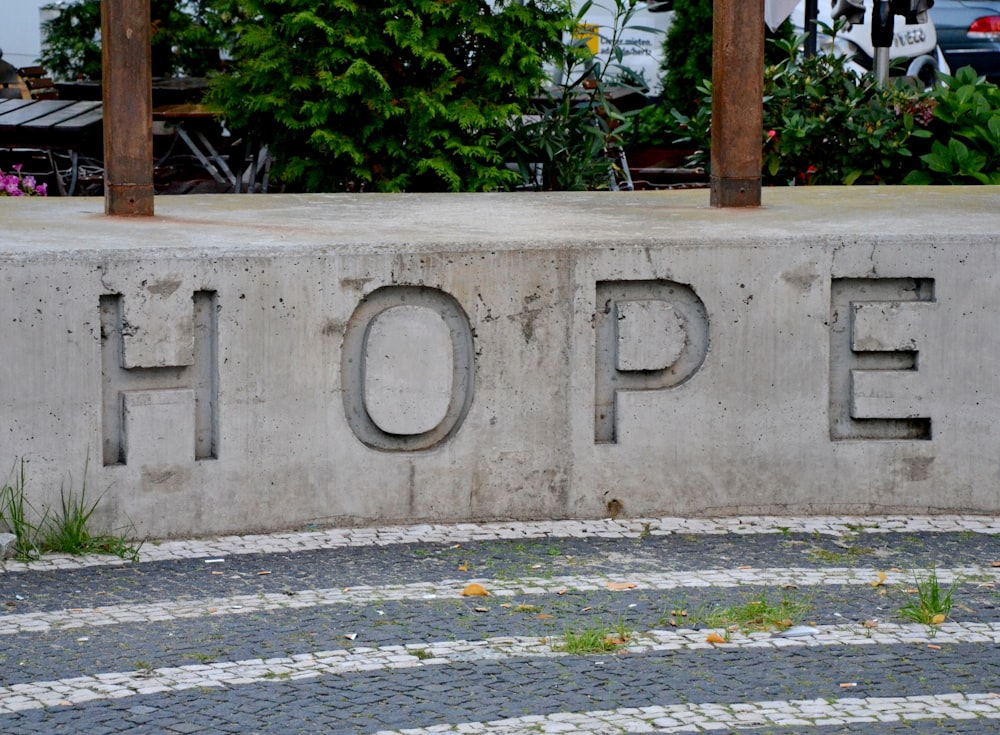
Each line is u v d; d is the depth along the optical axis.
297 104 10.72
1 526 5.99
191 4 13.59
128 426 6.14
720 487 6.74
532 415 6.60
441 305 6.51
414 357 6.46
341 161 10.88
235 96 10.90
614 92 13.88
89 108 12.37
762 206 8.27
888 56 12.12
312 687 4.66
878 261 6.70
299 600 5.52
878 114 11.27
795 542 6.38
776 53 14.23
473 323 6.50
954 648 5.07
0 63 14.55
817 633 5.21
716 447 6.72
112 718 4.39
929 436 6.83
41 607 5.40
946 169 11.10
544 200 8.88
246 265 6.23
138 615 5.33
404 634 5.16
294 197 8.95
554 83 12.20
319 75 10.45
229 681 4.70
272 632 5.16
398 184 10.68
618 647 5.05
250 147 12.00
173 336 6.17
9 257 5.89
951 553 6.25
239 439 6.31
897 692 4.67
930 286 6.78
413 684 4.69
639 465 6.69
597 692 4.64
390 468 6.50
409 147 10.79
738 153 8.19
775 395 6.72
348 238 6.62
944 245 6.71
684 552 6.21
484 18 10.79
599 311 6.64
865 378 6.76
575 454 6.64
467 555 6.13
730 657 4.96
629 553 6.19
